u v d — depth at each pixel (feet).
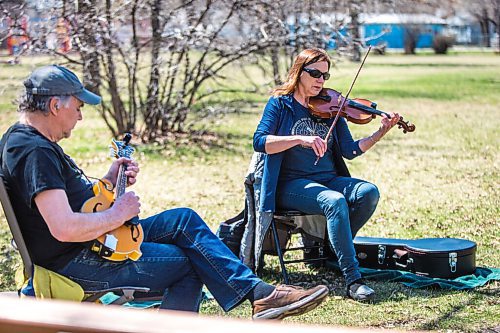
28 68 65.05
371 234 35.88
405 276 28.40
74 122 18.58
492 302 25.88
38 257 18.42
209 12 59.57
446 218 38.78
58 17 53.72
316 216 28.86
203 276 19.84
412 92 110.01
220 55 61.36
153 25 58.90
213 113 65.10
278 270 30.48
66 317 10.75
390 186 47.03
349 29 65.31
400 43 235.61
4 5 51.80
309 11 59.98
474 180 48.62
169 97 62.69
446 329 23.58
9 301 11.32
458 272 28.22
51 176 17.63
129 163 20.34
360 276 26.81
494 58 194.08
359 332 10.16
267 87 71.26
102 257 18.53
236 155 58.80
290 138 26.55
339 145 28.86
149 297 21.18
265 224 27.53
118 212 18.33
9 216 17.74
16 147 17.78
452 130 72.64
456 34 248.73
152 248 19.52
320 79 27.66
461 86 118.32
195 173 52.01
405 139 67.15
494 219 38.40
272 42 60.18
